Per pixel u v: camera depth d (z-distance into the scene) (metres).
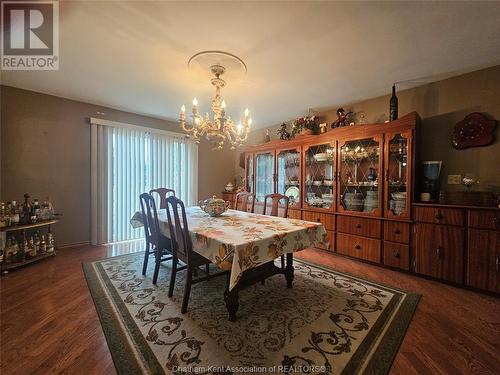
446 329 1.51
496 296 1.95
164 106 3.36
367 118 3.07
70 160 3.15
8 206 2.52
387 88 2.71
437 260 2.23
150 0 1.41
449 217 2.16
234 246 1.34
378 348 1.32
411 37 1.76
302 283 2.17
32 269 2.42
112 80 2.53
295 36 1.75
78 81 2.57
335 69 2.26
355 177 3.00
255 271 1.87
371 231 2.71
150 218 2.26
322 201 3.28
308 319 1.59
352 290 2.03
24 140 2.83
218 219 2.20
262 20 1.57
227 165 5.04
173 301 1.82
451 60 2.10
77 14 1.53
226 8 1.47
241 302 1.82
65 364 1.19
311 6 1.45
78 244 3.25
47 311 1.66
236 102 3.17
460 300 1.89
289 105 3.29
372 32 1.70
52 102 3.00
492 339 1.42
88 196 3.31
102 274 2.31
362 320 1.59
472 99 2.32
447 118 2.46
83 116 3.23
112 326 1.49
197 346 1.32
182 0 1.40
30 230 2.81
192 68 2.24
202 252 1.60
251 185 4.30
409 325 1.55
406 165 2.46
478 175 2.29
